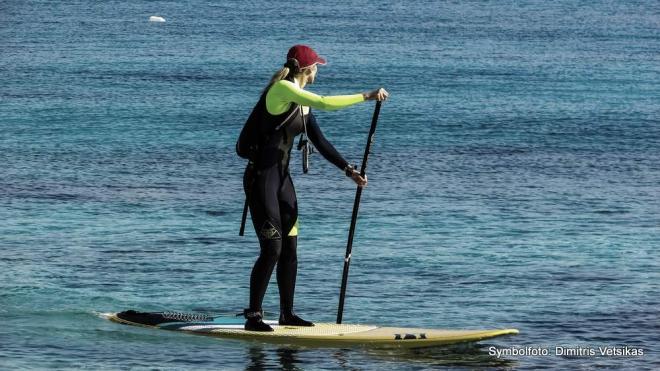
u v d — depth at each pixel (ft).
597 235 210.59
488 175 290.97
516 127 404.57
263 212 129.70
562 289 165.78
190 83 558.97
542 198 254.88
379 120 417.90
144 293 158.30
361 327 135.03
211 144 344.49
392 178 282.36
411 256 187.93
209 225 214.48
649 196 260.01
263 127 128.98
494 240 203.92
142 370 119.85
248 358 124.67
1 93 484.33
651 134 388.37
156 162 303.89
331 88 555.69
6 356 123.95
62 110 429.38
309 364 122.93
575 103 492.95
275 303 154.20
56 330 135.13
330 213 229.86
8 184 259.80
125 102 464.24
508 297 160.35
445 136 375.45
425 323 145.69
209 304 152.97
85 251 187.01
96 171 284.41
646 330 143.02
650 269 180.55
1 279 164.14
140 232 205.67
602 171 301.63
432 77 617.62
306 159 130.82
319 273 173.58
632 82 598.34
